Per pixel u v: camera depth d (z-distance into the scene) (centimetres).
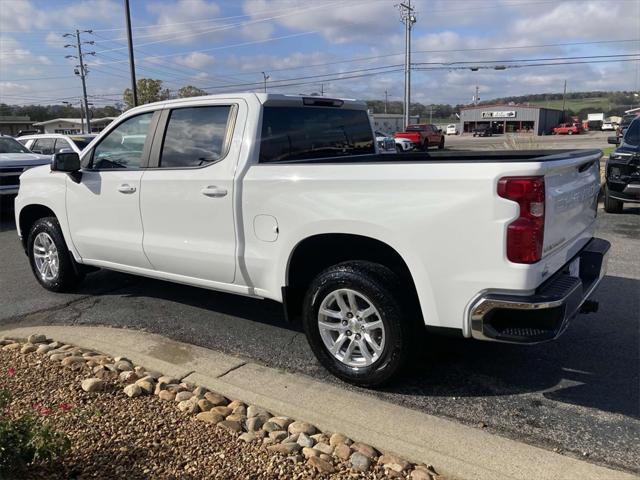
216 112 431
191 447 290
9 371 371
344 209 349
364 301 359
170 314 522
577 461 284
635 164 966
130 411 327
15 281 652
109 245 504
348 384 374
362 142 535
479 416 332
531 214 296
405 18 4281
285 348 440
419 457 286
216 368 400
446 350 426
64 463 271
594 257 382
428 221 320
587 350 423
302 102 454
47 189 560
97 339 457
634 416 330
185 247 443
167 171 450
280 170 382
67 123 8812
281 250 385
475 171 305
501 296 304
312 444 299
